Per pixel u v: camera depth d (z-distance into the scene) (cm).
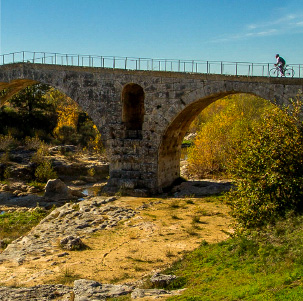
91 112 3712
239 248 1667
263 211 1828
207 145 4556
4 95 4772
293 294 1048
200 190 3481
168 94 3362
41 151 5388
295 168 1856
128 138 3625
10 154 5331
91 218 2675
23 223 3020
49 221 2722
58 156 5653
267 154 1881
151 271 1716
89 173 5231
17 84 4497
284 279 1190
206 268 1603
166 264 1795
